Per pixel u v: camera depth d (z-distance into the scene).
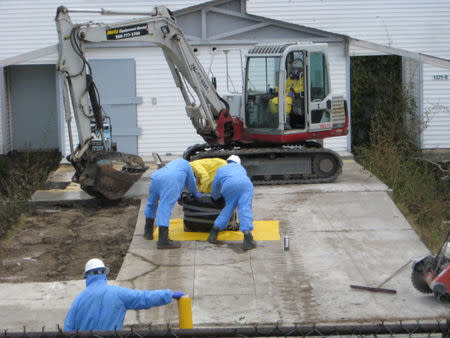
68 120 11.50
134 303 5.52
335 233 10.41
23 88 19.08
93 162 11.75
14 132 19.19
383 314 7.69
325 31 17.02
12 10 16.88
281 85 12.82
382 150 15.52
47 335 4.25
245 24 17.00
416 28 17.44
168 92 17.00
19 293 8.40
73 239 10.63
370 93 18.73
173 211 11.74
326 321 7.57
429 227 12.03
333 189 12.75
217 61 17.08
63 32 11.15
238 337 4.34
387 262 9.27
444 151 17.34
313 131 13.27
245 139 13.55
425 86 17.39
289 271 8.98
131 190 13.17
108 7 16.91
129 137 17.14
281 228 10.66
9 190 13.35
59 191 13.24
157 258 9.47
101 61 16.84
